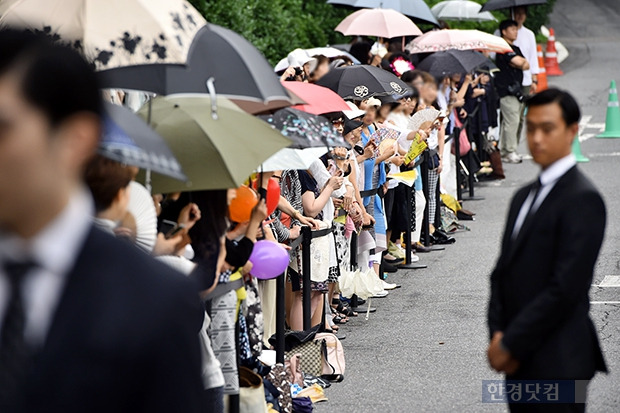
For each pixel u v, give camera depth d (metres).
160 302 4.34
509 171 35.75
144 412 4.32
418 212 23.44
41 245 4.23
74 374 4.19
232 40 10.48
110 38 9.51
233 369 11.45
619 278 20.84
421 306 19.47
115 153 7.93
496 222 27.80
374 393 14.32
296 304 16.19
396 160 20.78
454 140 28.36
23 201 4.17
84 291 4.25
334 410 13.62
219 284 11.28
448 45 29.61
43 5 9.74
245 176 10.34
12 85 4.16
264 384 12.84
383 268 21.61
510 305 9.20
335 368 14.96
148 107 10.48
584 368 8.91
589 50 68.19
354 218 18.11
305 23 38.06
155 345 4.30
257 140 10.79
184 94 9.77
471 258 23.66
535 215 9.05
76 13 9.61
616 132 40.69
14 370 4.20
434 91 23.33
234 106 11.44
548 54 58.78
